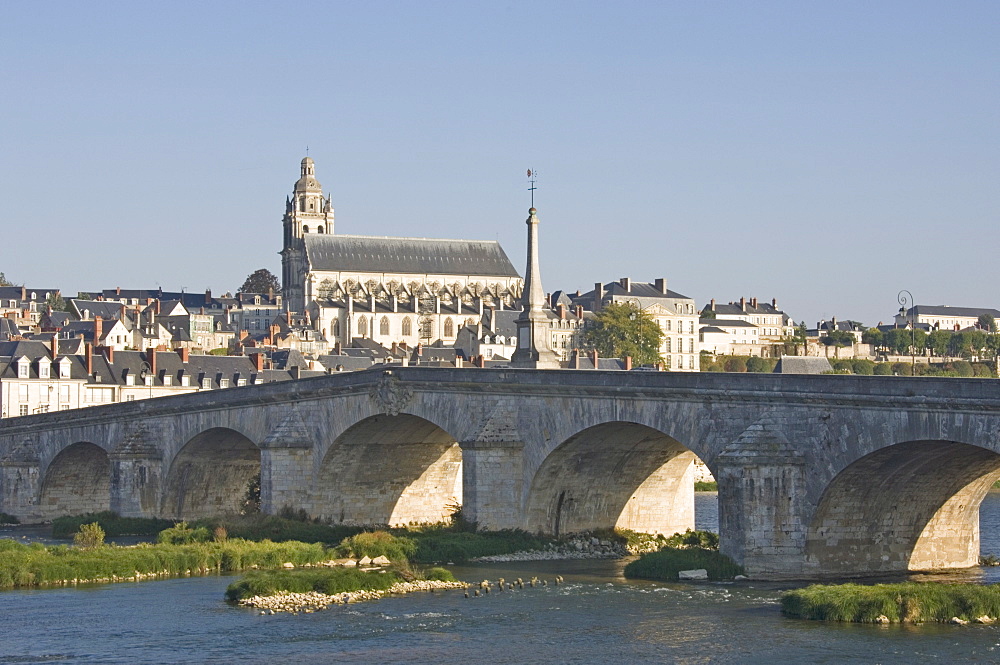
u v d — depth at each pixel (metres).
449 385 107.69
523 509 103.69
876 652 67.06
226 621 79.06
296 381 123.38
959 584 77.81
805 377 82.44
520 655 69.19
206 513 146.12
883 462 80.94
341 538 113.50
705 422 89.00
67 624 79.19
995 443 72.88
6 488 159.38
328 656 69.75
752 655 67.31
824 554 84.50
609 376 95.06
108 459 158.75
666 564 90.88
